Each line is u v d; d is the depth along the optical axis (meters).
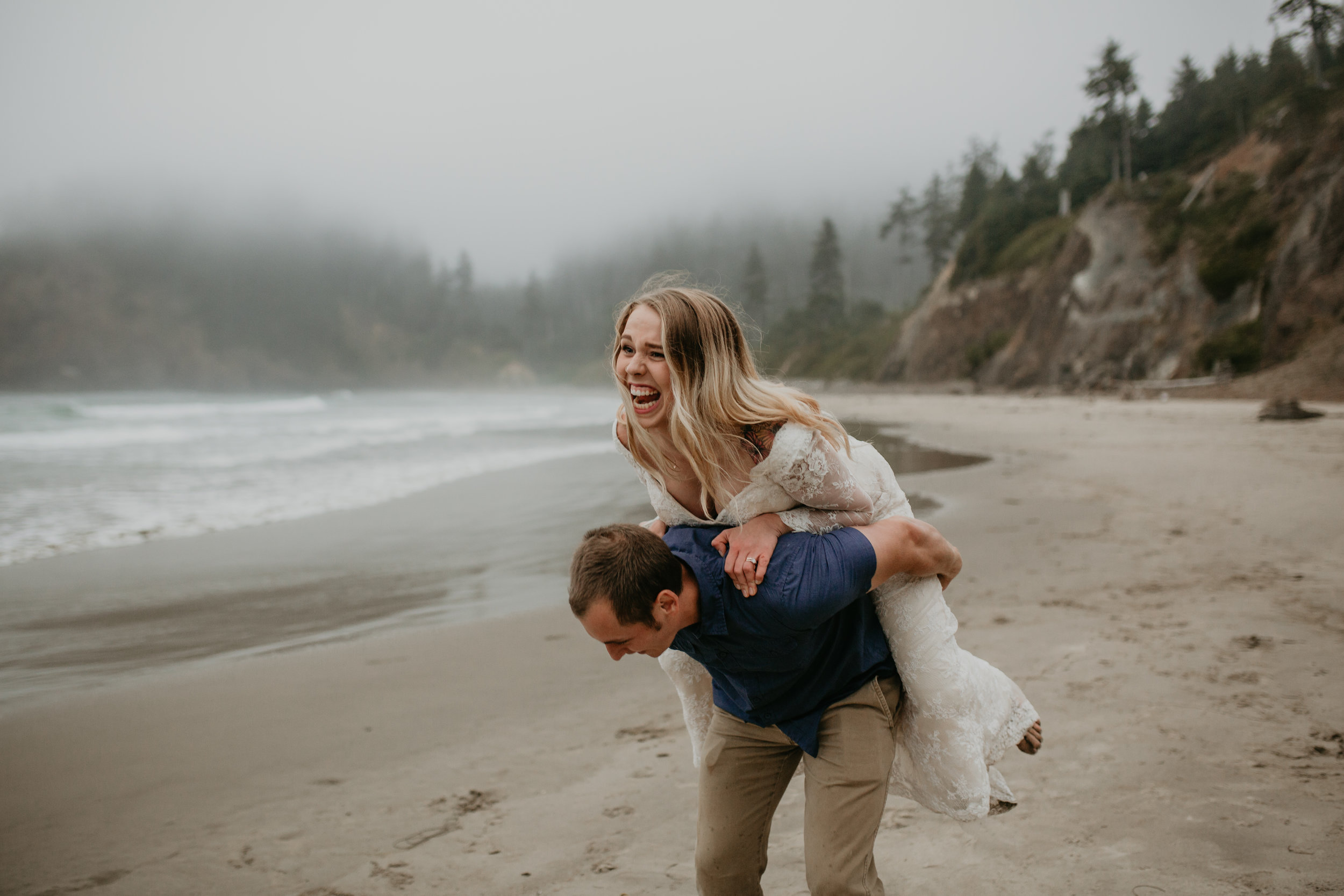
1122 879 2.11
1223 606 4.79
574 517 9.69
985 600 5.32
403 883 2.28
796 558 1.38
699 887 1.69
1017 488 11.13
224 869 2.40
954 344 57.72
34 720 3.69
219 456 17.81
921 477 12.88
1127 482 10.98
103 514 10.04
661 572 1.36
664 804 2.71
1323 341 30.77
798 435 1.40
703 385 1.43
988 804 1.60
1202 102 58.44
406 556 7.61
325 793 2.91
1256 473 10.66
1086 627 4.54
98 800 2.88
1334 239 32.09
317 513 10.12
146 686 4.16
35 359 129.38
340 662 4.50
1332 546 6.27
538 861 2.37
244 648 4.86
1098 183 57.38
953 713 1.58
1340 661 3.76
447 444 21.47
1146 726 3.12
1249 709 3.23
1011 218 59.88
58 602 6.00
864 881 1.46
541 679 4.13
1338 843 2.21
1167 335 38.34
